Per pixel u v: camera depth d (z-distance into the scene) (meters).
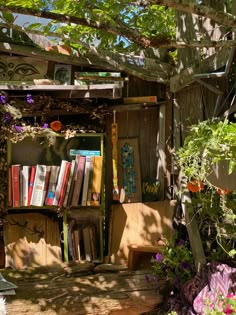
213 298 2.75
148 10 3.77
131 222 3.65
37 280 3.31
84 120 3.78
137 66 3.67
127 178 3.76
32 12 2.35
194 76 3.21
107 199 3.79
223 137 2.09
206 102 3.38
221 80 3.26
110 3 3.09
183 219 3.46
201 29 3.39
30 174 3.50
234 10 2.82
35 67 3.68
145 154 3.78
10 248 3.52
